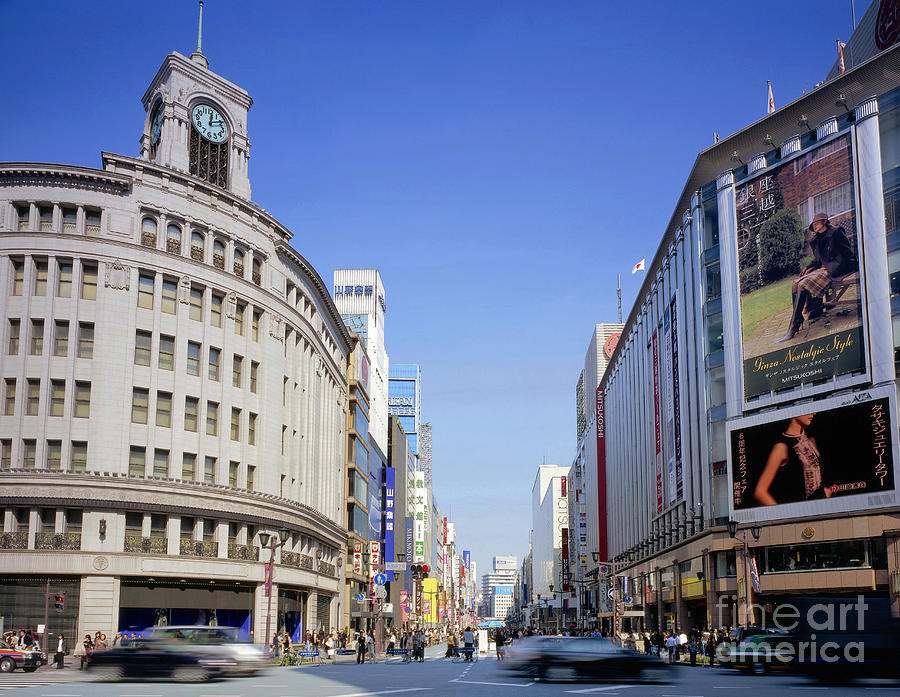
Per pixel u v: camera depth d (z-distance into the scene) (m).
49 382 51.47
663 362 87.06
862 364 56.28
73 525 51.09
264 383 63.19
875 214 56.50
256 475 61.59
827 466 57.81
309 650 58.50
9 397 51.16
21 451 50.56
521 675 30.86
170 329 56.00
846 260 58.16
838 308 58.41
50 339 51.84
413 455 169.50
